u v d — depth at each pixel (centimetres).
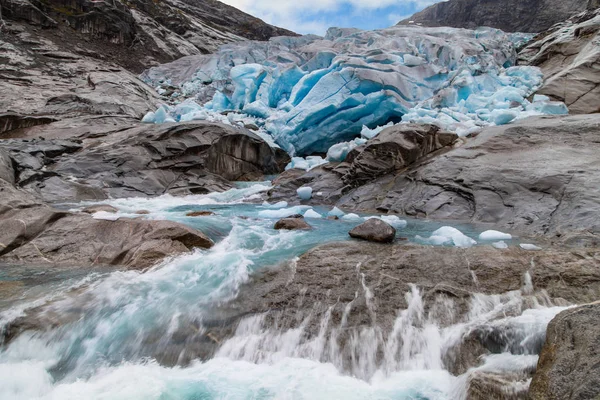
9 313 377
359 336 370
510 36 2411
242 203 1049
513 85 1630
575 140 871
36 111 1564
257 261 511
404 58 1719
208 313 400
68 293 422
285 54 2139
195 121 1433
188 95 2308
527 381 284
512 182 762
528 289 419
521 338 339
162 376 330
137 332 375
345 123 1552
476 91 1573
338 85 1538
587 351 245
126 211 852
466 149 938
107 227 575
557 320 283
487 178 798
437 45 1822
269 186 1212
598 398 213
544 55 1817
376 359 351
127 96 1869
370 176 1016
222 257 519
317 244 582
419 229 680
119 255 520
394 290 423
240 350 360
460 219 750
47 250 535
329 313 395
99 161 1130
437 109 1476
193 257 524
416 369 344
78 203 938
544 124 964
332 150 1227
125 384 319
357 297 414
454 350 351
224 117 1736
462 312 393
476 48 1805
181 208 949
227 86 2208
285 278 457
